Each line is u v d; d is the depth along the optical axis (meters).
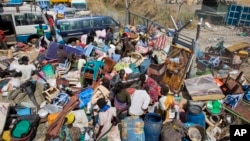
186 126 6.63
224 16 25.22
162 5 27.34
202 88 8.71
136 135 6.09
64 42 13.75
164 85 8.95
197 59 11.72
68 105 7.63
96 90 8.09
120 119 6.95
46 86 8.88
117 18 21.95
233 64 12.33
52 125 6.62
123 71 8.96
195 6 30.94
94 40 13.52
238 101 8.40
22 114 7.29
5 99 8.16
